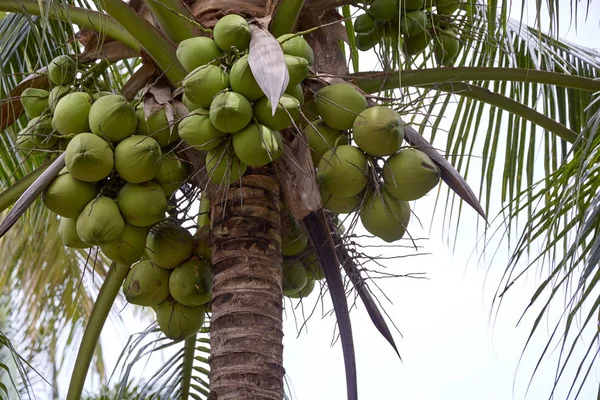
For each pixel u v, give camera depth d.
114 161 3.13
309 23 3.67
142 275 3.57
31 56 4.63
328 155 3.25
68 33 4.47
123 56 3.79
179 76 3.32
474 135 4.66
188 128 2.94
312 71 3.37
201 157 3.32
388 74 3.66
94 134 3.15
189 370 4.35
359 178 3.21
